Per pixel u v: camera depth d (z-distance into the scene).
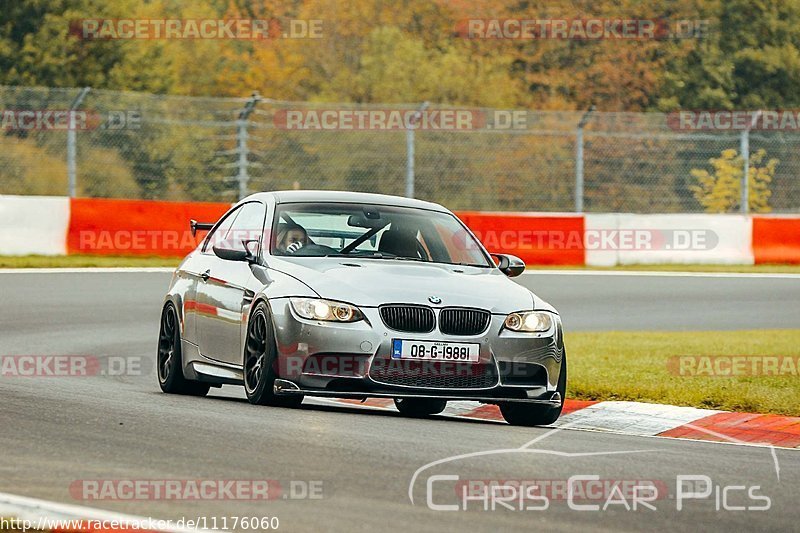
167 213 87.62
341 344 31.38
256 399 33.00
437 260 35.88
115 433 27.75
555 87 179.88
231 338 34.81
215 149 126.88
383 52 166.50
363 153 117.62
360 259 34.62
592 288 79.12
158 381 41.78
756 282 85.31
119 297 66.81
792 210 117.75
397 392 31.41
